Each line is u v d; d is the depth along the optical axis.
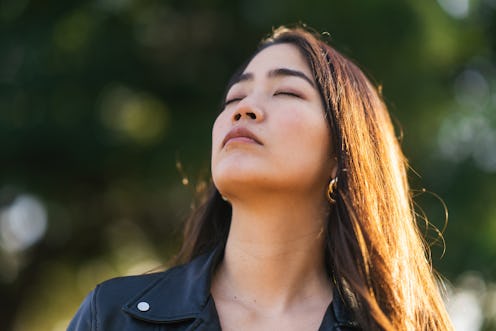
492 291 6.90
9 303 8.23
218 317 1.92
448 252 6.86
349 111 2.14
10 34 6.67
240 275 2.01
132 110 7.15
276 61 2.15
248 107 2.02
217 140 2.06
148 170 6.92
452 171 7.39
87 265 8.18
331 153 2.10
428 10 6.94
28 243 7.94
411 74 6.89
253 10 6.61
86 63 6.61
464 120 7.53
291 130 2.01
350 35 6.55
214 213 2.33
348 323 1.93
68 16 6.77
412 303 2.08
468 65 7.92
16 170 6.76
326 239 2.10
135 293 1.99
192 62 7.07
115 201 7.56
